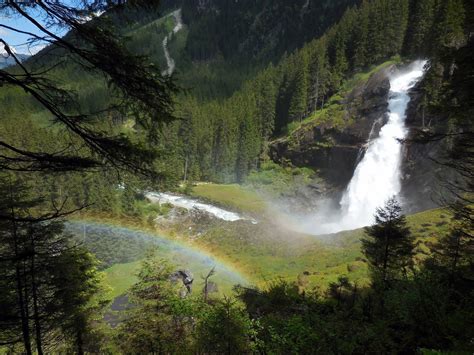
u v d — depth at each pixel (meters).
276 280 33.28
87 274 16.25
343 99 74.94
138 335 13.13
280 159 80.31
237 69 163.38
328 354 8.65
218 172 80.94
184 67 166.50
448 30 54.78
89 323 16.08
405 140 11.34
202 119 85.62
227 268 40.44
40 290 14.27
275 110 92.12
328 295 23.62
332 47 86.75
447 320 9.27
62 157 5.19
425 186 50.34
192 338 11.77
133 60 4.86
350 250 39.00
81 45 4.78
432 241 32.19
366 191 61.38
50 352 17.31
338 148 68.38
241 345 9.68
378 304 14.45
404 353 8.82
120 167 5.98
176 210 59.91
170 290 14.31
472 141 10.10
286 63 101.12
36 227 13.05
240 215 61.16
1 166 4.91
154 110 5.66
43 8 4.44
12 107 85.94
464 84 8.91
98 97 91.94
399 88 64.88
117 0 4.50
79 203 54.56
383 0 78.75
